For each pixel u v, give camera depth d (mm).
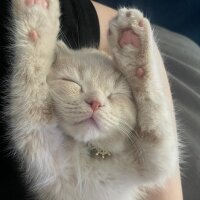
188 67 452
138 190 279
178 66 448
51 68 250
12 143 235
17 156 236
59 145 243
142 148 250
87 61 263
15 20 233
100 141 247
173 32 513
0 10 248
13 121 234
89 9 302
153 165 252
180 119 388
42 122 234
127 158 251
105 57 275
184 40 496
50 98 237
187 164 369
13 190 235
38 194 245
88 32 295
